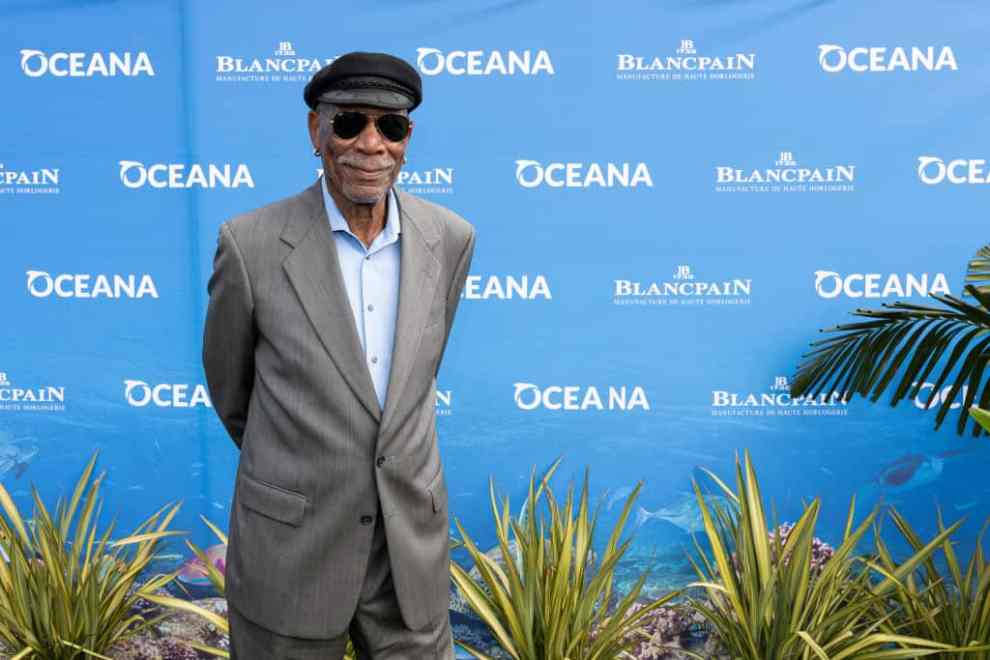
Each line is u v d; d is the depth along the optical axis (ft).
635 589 8.51
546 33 9.71
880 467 10.02
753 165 9.77
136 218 9.96
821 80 9.65
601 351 10.02
